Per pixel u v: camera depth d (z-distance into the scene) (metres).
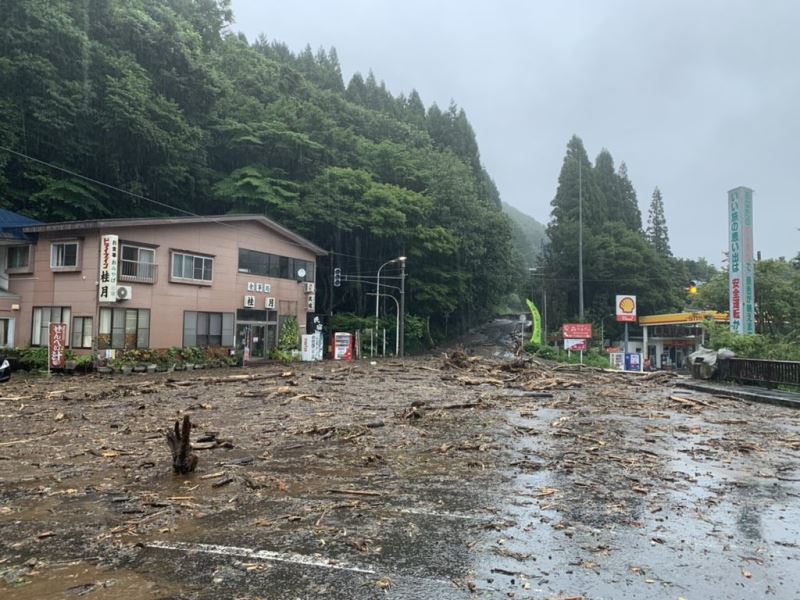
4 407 11.17
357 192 41.56
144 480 5.62
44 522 4.33
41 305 21.69
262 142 37.62
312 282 33.94
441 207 47.66
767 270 26.55
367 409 11.29
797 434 8.54
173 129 30.75
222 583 3.22
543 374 20.64
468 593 3.09
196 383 16.17
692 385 15.88
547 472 6.05
